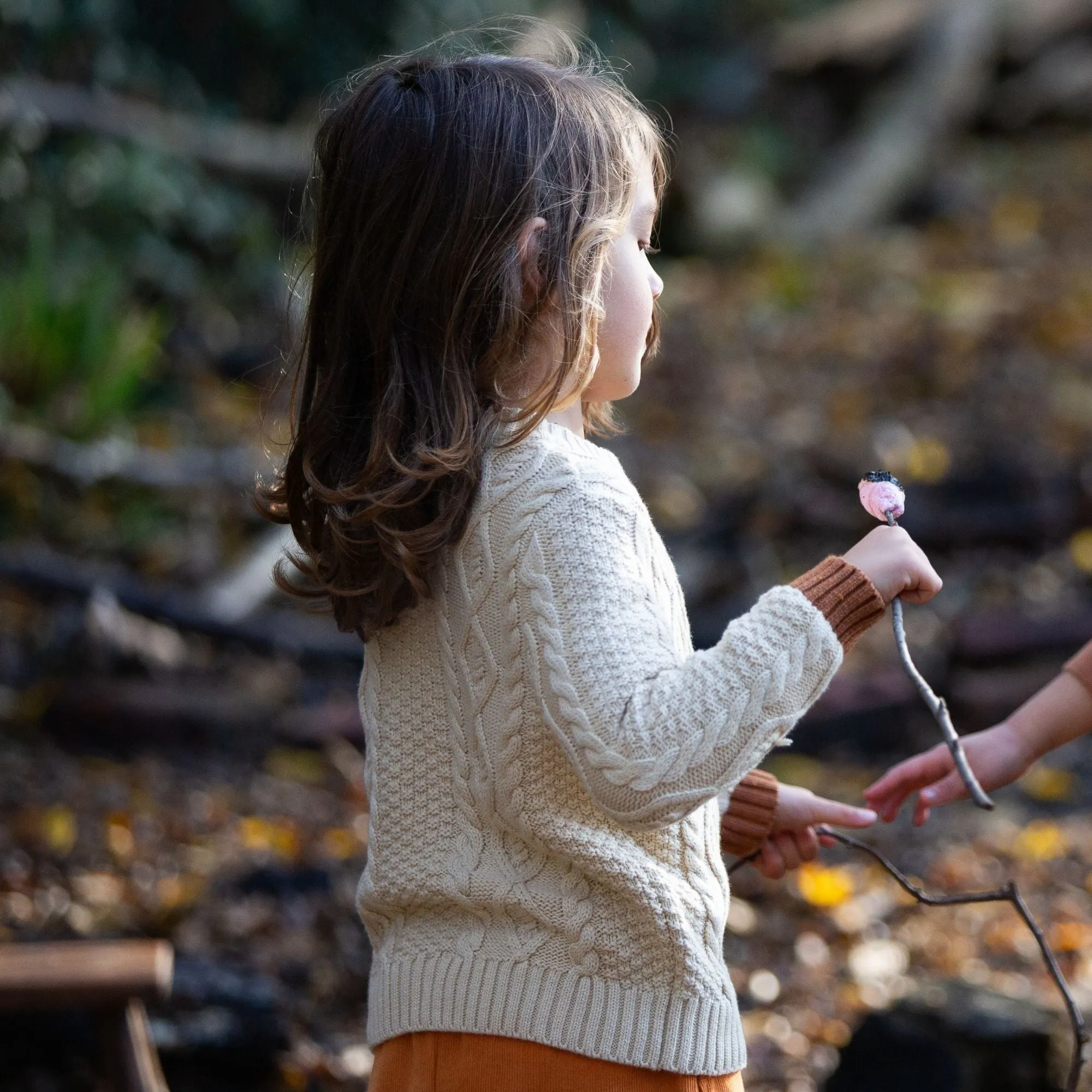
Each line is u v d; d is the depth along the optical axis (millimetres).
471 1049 1796
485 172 1831
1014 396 8289
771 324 9867
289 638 5992
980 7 13211
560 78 1927
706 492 7434
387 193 1866
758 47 13758
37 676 5680
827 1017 3637
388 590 1877
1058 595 6223
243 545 6934
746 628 1755
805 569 6672
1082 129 13617
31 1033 3240
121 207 8906
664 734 1679
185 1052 3230
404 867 1884
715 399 8695
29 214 8484
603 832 1795
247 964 3707
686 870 1844
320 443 1936
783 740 1771
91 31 9102
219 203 9516
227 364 8867
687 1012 1789
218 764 5359
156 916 3955
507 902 1803
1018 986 3730
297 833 4754
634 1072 1776
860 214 12070
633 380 1983
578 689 1708
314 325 1977
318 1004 3615
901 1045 3002
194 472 7215
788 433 8086
